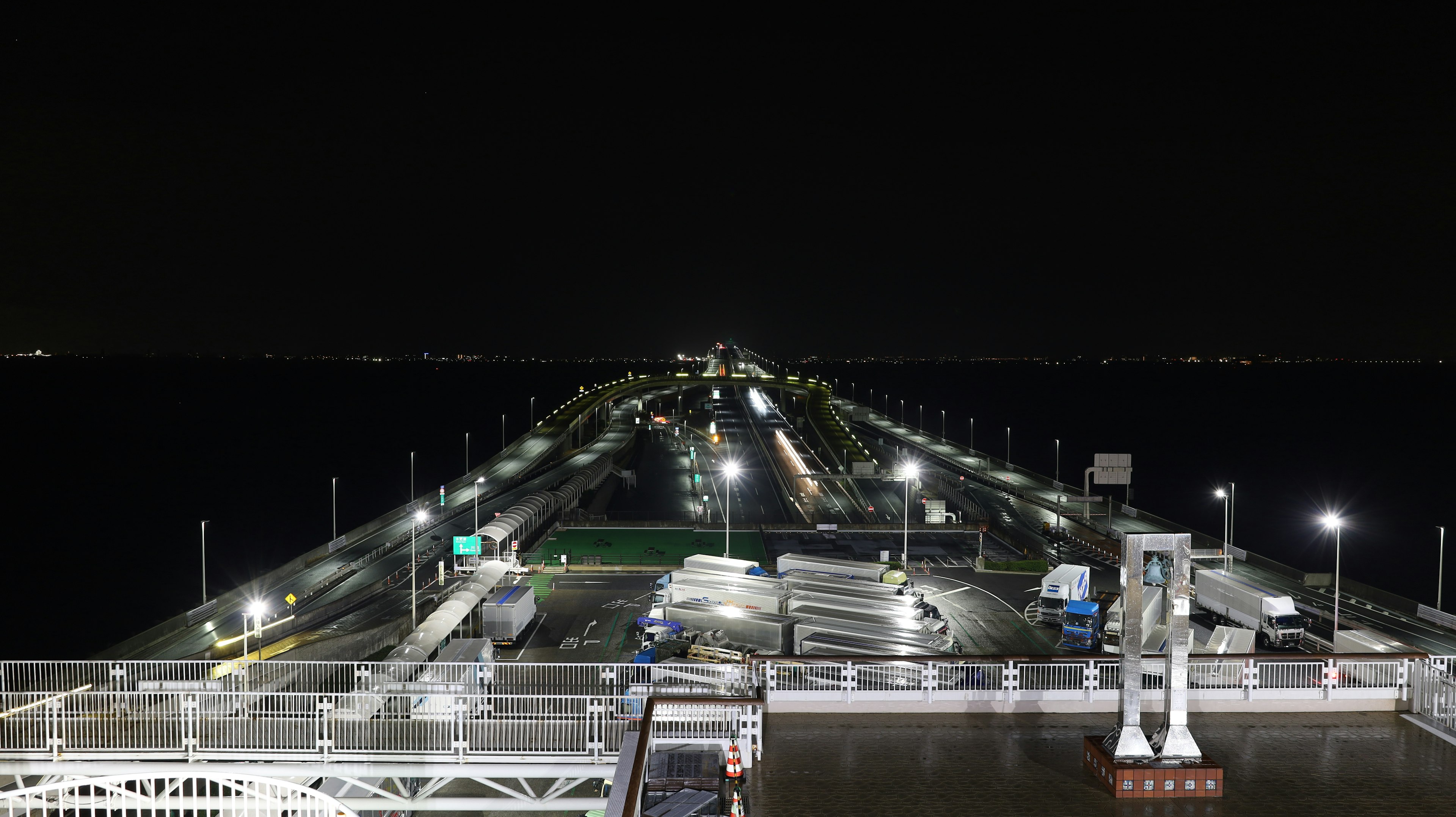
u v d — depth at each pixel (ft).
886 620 180.96
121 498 495.41
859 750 70.38
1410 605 227.20
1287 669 95.50
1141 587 64.28
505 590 216.95
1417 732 74.33
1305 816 58.75
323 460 638.53
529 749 89.61
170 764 89.20
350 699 101.09
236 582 340.39
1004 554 292.20
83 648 264.93
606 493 430.20
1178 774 61.67
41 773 88.58
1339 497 516.32
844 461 509.35
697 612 190.49
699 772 65.05
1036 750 70.64
